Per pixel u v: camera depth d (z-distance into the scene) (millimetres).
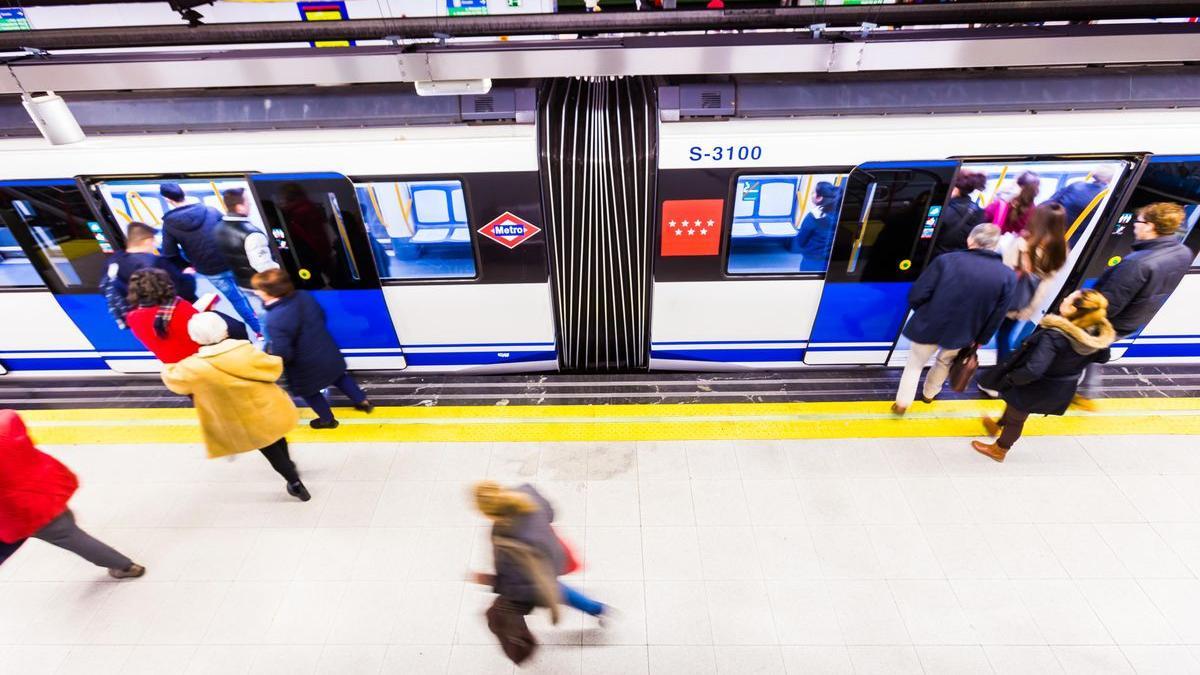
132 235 4195
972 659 3078
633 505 3943
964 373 4156
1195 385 4805
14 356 5152
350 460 4371
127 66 3422
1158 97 3996
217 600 3445
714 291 4637
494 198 4215
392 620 3320
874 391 4945
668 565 3559
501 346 5023
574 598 2967
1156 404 4633
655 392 5004
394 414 4812
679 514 3877
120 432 4699
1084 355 3371
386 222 4324
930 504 3896
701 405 4832
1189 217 4180
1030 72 4098
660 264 4500
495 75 3461
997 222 4254
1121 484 3986
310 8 4309
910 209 4184
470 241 4426
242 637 3264
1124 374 4949
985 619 3248
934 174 4020
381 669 3104
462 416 4773
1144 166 3957
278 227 4328
